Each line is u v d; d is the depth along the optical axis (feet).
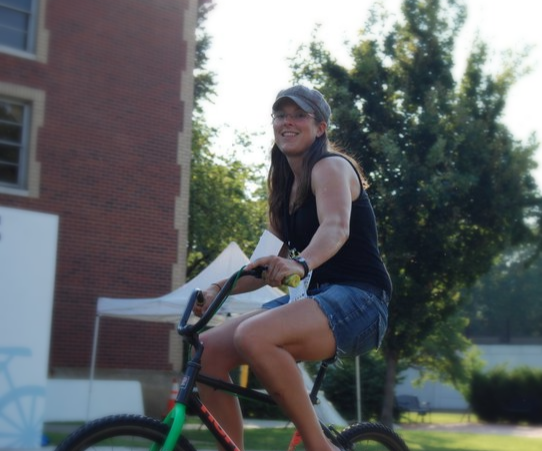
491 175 69.62
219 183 107.55
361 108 70.64
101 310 55.11
